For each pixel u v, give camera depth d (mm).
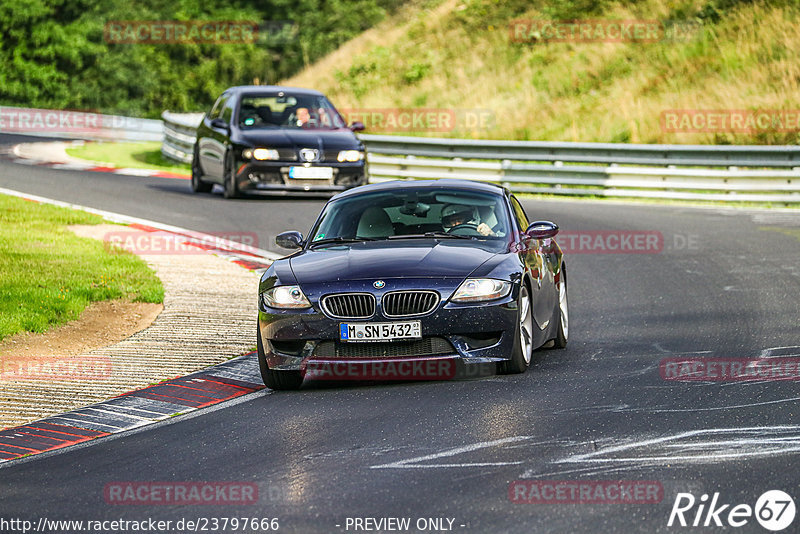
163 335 36906
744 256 53031
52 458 23422
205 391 29797
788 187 77000
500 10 136125
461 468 20594
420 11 150375
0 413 27719
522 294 30250
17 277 43000
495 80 120812
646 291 45000
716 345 33375
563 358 32625
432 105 119938
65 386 30391
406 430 23922
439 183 35188
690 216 68500
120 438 25000
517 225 33250
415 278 29062
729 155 80188
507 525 17234
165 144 106250
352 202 34344
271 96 74250
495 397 27000
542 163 90250
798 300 41156
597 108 107750
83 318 39281
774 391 26484
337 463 21453
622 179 81062
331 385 30391
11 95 199375
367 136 92062
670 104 104562
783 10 113125
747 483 18969
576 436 22703
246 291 44594
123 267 47344
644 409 25062
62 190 75625
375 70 133125
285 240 32594
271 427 25109
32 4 199000
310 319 28953
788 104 97875
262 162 69188
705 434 22500
